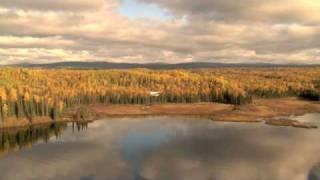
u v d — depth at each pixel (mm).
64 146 120688
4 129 151875
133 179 84375
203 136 136250
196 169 91688
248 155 105562
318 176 85750
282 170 90688
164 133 143125
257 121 176250
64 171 91625
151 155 106562
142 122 175250
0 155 109062
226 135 138000
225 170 90812
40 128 155250
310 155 105438
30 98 170625
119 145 121375
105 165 96312
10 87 196875
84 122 173750
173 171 90125
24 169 93875
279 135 137625
